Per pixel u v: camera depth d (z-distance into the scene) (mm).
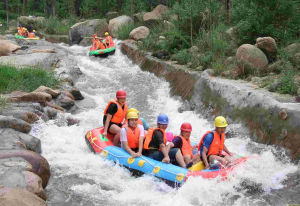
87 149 7320
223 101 8883
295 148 6324
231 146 7387
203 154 5770
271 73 9836
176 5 15445
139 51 15516
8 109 8102
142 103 11031
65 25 30562
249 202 5148
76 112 10031
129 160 6191
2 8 41281
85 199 5273
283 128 6758
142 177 5926
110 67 15336
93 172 6211
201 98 9812
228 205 5098
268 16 11562
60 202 5145
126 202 5223
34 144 6641
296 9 11836
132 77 13477
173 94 11164
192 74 10789
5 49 15609
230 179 5539
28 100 9070
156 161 5941
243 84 9109
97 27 23953
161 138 6113
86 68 15102
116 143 7008
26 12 41250
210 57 11453
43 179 5531
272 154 6594
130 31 20281
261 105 7586
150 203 5188
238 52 10211
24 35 25266
